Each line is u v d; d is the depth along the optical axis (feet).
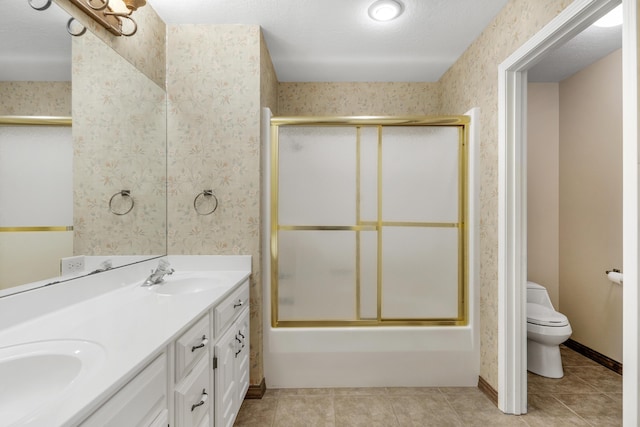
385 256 6.88
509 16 5.54
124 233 4.98
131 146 5.15
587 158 8.13
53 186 3.67
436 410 5.89
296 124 6.74
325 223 6.83
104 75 4.54
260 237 6.40
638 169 3.35
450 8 5.75
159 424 2.78
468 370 6.67
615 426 5.45
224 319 4.60
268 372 6.57
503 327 5.78
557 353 7.16
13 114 3.19
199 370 3.72
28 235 3.34
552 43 4.72
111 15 4.50
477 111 6.64
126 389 2.30
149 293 4.51
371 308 6.86
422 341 6.66
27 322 3.26
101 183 4.47
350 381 6.63
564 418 5.65
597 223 7.86
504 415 5.74
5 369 2.34
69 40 3.92
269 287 6.61
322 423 5.53
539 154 9.08
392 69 8.27
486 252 6.37
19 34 3.26
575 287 8.50
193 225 6.27
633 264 3.40
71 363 2.49
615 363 7.36
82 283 4.03
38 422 1.64
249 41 6.26
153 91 5.81
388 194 6.89
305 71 8.37
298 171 6.82
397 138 6.89
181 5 5.68
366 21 6.17
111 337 2.84
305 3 5.61
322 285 6.82
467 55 7.16
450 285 6.91
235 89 6.27
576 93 8.46
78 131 4.05
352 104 9.08
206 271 6.21
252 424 5.50
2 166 3.06
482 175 6.50
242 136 6.26
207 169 6.28
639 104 3.33
